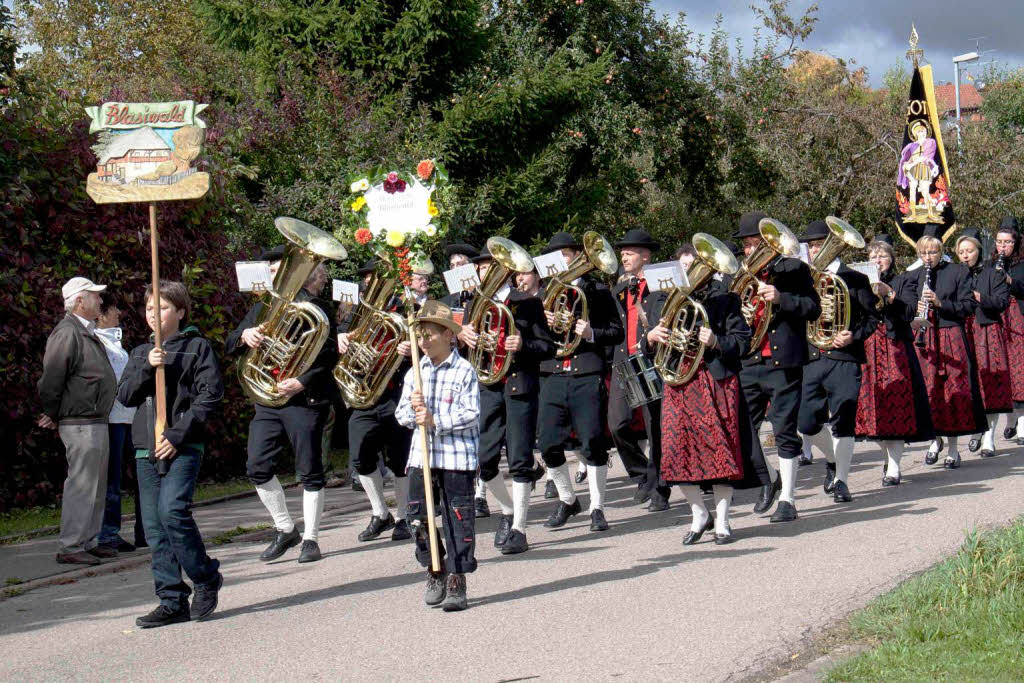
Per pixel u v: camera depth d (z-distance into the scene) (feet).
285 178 49.32
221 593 21.86
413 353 19.83
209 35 60.44
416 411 19.56
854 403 27.91
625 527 26.78
